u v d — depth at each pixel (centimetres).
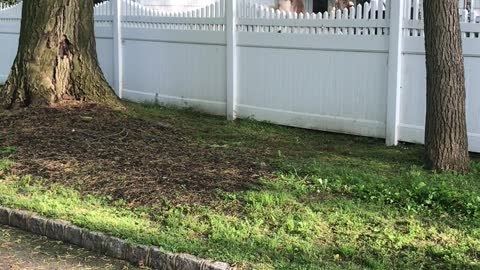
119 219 600
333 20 901
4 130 880
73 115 941
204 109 1077
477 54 784
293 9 1633
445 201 614
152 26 1137
